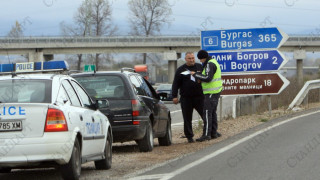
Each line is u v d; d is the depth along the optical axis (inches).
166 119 962.7
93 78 834.2
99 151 639.1
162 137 957.8
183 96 989.2
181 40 5438.0
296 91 1888.5
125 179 575.5
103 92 821.2
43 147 520.1
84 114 596.1
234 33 1314.0
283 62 1311.5
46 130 524.7
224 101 2359.7
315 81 1763.0
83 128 579.2
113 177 597.3
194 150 839.1
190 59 986.7
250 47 1317.7
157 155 805.2
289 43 5649.6
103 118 676.1
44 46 5152.6
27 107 526.3
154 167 658.2
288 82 1312.7
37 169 699.4
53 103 537.3
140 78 916.0
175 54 5526.6
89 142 598.2
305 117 1279.5
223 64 1320.1
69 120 539.8
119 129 806.5
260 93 1321.4
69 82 614.2
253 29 1315.2
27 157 519.2
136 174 607.5
